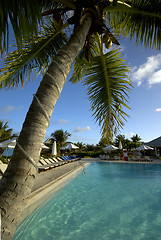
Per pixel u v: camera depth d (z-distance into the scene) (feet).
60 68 5.12
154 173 36.47
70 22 7.51
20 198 3.17
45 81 4.71
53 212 13.84
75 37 6.43
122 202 16.47
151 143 91.76
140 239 9.60
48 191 15.49
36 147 3.77
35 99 4.37
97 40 11.65
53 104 4.55
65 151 107.04
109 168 46.52
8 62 10.95
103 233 10.32
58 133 100.32
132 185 24.54
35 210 12.28
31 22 4.61
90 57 10.18
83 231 10.59
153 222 11.85
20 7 4.32
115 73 12.71
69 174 27.17
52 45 11.94
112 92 12.98
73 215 13.17
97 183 26.05
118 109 12.53
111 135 12.55
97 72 13.08
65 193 20.04
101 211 14.02
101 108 12.94
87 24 7.22
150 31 9.73
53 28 11.74
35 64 11.83
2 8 3.91
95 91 13.03
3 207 2.95
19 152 3.59
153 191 20.76
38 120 4.02
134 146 112.06
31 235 9.98
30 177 3.49
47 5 9.11
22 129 3.95
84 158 81.35
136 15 9.95
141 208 14.69
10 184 3.23
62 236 9.90
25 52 11.07
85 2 7.52
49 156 73.41
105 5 8.13
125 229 10.86
